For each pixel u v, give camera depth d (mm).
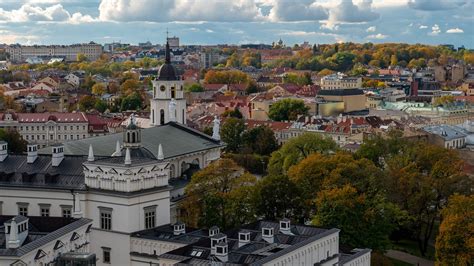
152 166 163375
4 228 124562
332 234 147125
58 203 169375
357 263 155625
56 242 123812
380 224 180500
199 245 138000
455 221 168250
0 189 174125
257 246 137500
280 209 185500
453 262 168250
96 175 163500
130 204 158500
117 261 160750
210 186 186875
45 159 178500
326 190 186625
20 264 113812
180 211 189375
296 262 134500
